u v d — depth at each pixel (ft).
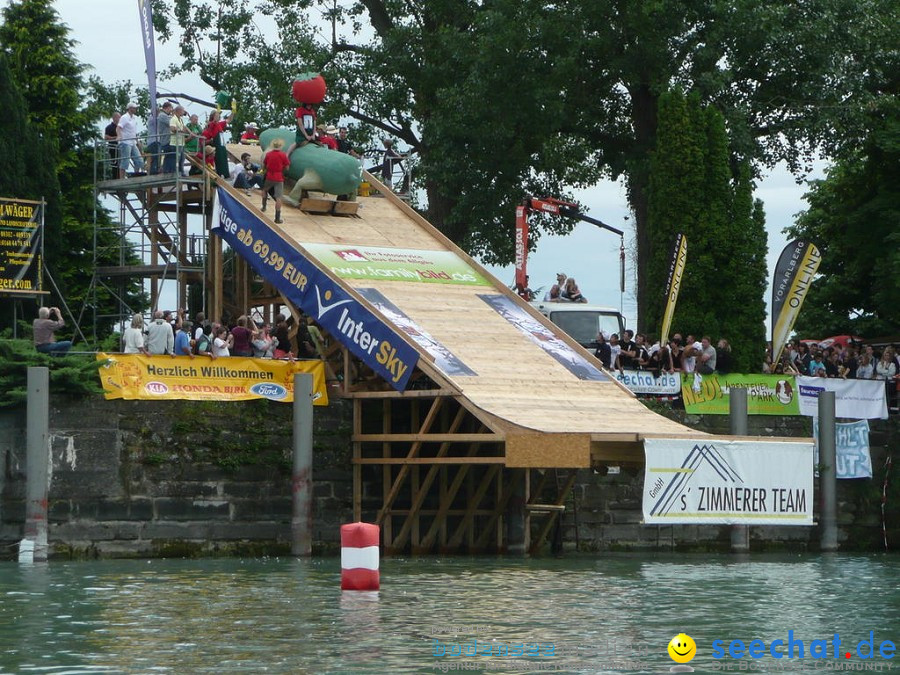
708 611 154.40
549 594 169.58
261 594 165.78
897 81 353.72
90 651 124.16
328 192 265.13
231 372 228.43
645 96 347.97
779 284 281.95
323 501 233.14
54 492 211.61
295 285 241.55
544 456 209.97
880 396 277.85
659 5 319.88
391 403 241.76
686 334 300.20
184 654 122.62
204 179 266.98
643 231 350.02
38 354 211.00
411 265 255.50
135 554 216.95
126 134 282.97
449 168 351.87
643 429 217.97
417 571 200.64
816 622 146.20
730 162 333.21
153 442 219.82
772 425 267.80
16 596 162.81
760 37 327.67
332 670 115.24
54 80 362.33
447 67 358.43
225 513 224.53
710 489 213.66
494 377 226.17
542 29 329.72
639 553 251.60
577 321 275.80
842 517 273.75
